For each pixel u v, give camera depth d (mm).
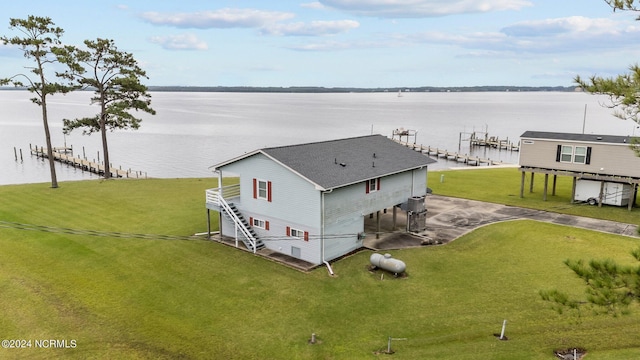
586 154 36781
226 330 19266
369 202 29422
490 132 135875
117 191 43812
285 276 24672
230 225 30453
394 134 109875
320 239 25859
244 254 27844
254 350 17812
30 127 141125
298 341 18438
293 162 27062
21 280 23594
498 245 28969
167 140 110750
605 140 36312
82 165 74562
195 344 18203
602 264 13141
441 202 39719
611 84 13219
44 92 42938
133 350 17688
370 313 20656
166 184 47688
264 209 28469
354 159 30828
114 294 22406
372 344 18125
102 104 50031
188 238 30359
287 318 20250
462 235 30906
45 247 28328
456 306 21141
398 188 32219
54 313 20438
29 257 26734
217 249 28609
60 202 39156
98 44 47156
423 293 22547
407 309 20969
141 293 22562
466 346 17703
